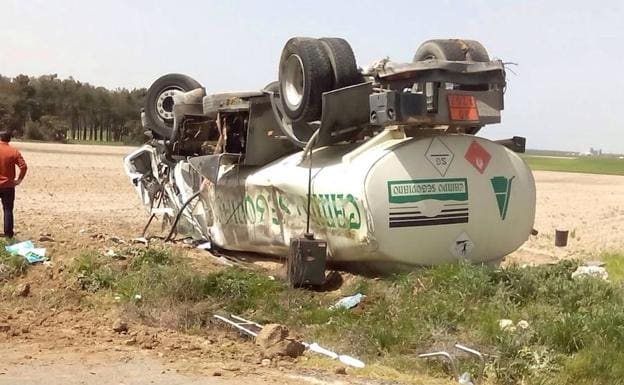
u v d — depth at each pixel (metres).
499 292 8.50
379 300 8.80
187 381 6.16
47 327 7.81
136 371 6.36
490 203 9.77
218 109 11.55
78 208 20.97
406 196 9.20
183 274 9.24
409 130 9.63
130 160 14.90
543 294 8.57
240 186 11.25
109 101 114.69
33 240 11.95
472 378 6.81
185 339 7.57
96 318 8.28
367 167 9.12
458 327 7.79
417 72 8.98
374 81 9.59
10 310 8.41
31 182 29.20
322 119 9.49
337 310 8.51
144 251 10.61
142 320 8.25
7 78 107.75
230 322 8.08
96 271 9.64
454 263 9.45
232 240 11.73
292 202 10.26
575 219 24.27
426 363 7.11
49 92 109.50
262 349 7.22
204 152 13.07
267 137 11.03
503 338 7.27
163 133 14.05
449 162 9.53
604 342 7.15
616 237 18.81
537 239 17.80
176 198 13.62
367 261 9.70
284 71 10.16
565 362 6.90
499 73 9.44
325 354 7.29
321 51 9.65
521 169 10.16
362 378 6.60
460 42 9.66
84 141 106.50
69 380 6.05
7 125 99.88
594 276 9.34
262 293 9.16
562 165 89.88
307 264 9.48
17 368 6.30
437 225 9.41
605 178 58.19
